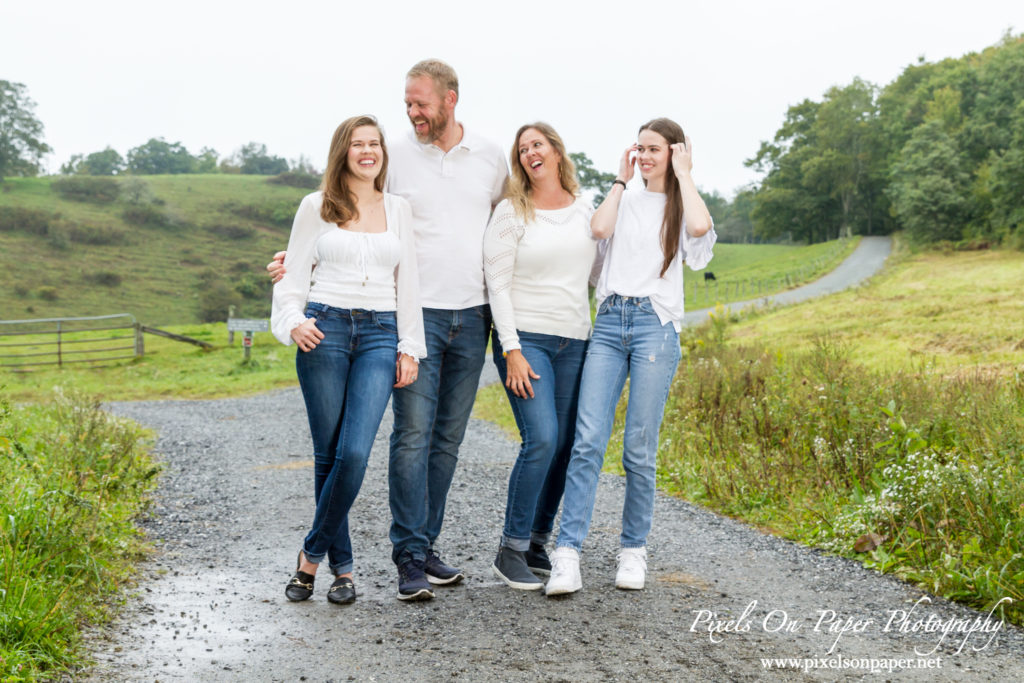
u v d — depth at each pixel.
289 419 14.03
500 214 4.65
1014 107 84.69
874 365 14.70
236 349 29.61
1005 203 71.88
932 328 21.23
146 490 7.57
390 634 3.99
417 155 4.62
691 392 11.21
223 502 7.22
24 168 146.00
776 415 8.96
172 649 3.75
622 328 4.79
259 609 4.36
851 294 39.78
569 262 4.74
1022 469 5.91
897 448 6.78
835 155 114.88
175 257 121.75
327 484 4.28
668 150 4.85
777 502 6.98
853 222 118.50
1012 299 27.77
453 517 6.71
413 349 4.38
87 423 8.62
